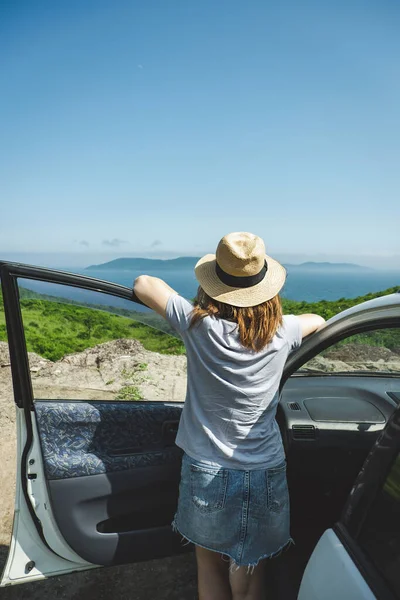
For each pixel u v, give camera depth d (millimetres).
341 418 2418
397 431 1230
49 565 2096
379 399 2451
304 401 2547
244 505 1572
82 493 2059
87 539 2076
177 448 2189
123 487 2105
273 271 1644
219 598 1726
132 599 2549
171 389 2184
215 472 1574
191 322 1554
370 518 1232
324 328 1959
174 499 2203
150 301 1679
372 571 1145
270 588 2152
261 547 1631
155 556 2182
